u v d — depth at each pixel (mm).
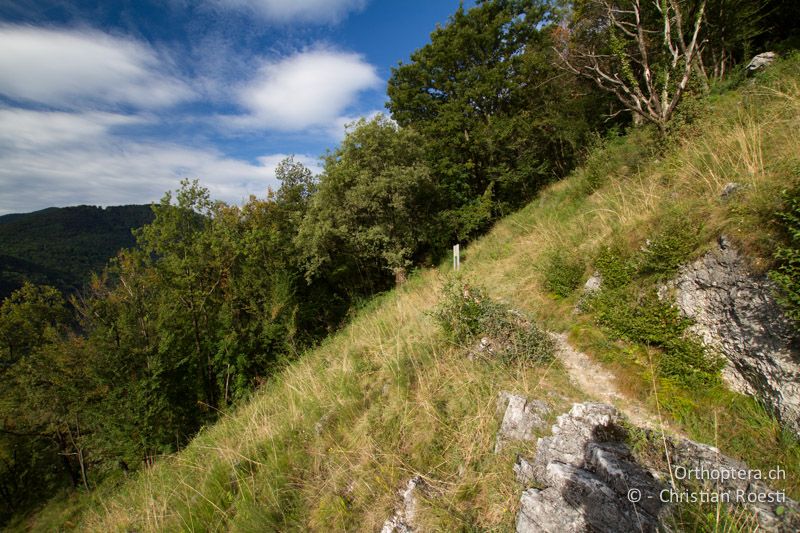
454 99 16031
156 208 17031
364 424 4133
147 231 16922
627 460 2420
